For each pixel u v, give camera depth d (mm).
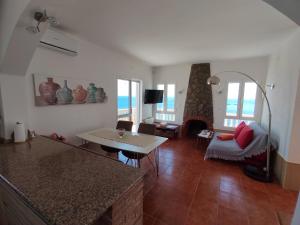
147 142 2406
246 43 3096
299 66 2215
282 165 2516
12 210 1158
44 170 1268
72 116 2975
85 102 3178
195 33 2643
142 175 1210
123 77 4223
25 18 1501
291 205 2043
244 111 4539
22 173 1219
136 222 1197
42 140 2094
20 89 2070
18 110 2066
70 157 1531
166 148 4184
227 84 4668
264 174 2707
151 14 2049
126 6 1865
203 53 3861
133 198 1137
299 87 2215
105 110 3707
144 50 3656
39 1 1361
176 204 2029
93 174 1210
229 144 3439
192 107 5199
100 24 2352
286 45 2799
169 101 5664
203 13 2006
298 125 2260
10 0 1569
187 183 2518
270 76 3768
